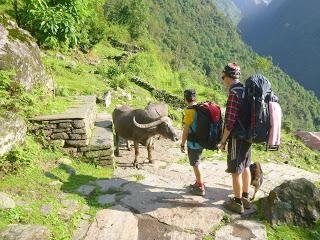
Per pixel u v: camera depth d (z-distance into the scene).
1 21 8.20
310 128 169.00
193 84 47.81
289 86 198.25
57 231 4.79
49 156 6.89
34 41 8.89
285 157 11.41
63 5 9.69
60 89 10.17
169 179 7.11
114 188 6.32
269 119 5.24
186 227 5.28
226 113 5.35
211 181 7.15
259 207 5.85
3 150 6.02
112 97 14.73
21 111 7.14
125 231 5.09
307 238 5.21
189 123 5.93
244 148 5.48
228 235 5.14
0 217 4.75
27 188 5.71
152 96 19.77
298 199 5.59
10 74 7.20
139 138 7.47
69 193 5.90
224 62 185.88
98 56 32.31
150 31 137.38
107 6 77.31
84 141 7.15
